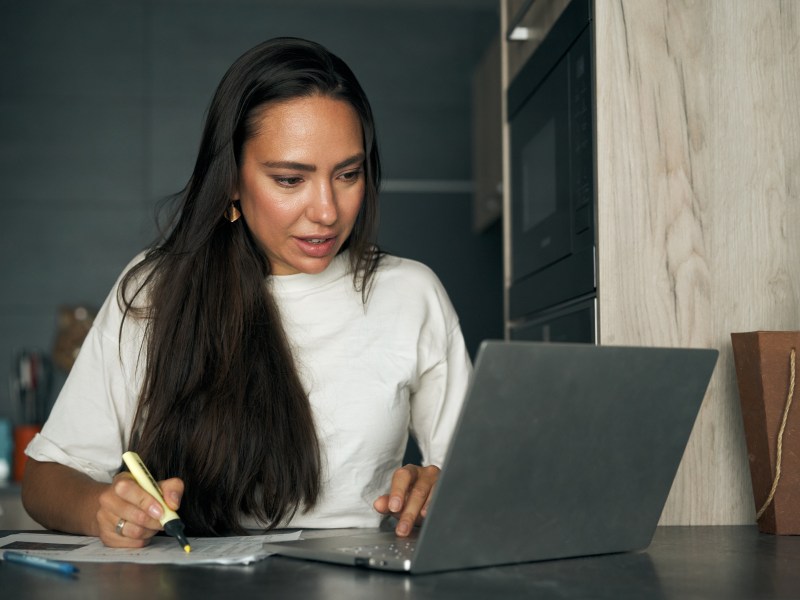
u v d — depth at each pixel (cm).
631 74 146
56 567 96
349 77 125
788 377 131
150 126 362
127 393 137
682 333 144
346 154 122
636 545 112
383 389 139
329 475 136
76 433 135
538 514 100
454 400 149
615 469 105
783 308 145
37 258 355
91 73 362
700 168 146
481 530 96
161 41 365
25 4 360
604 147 145
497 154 327
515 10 212
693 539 125
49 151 358
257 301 135
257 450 128
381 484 140
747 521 144
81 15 362
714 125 146
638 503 110
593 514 106
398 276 146
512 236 215
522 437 94
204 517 128
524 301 200
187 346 131
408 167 372
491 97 336
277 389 131
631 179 145
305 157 120
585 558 106
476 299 370
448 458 90
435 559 94
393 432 139
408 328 142
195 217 133
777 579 93
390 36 375
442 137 373
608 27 145
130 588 87
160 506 106
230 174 128
